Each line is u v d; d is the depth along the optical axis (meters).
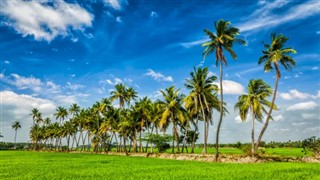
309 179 23.89
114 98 86.94
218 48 51.06
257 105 60.38
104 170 33.06
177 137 73.31
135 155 78.12
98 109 107.94
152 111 81.81
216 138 50.81
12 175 28.72
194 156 55.19
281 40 51.78
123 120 93.12
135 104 88.81
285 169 32.16
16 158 61.59
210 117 66.56
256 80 62.78
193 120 76.56
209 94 61.25
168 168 35.16
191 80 60.94
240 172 29.50
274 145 140.00
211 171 30.91
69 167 37.59
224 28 51.22
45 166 39.34
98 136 112.50
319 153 55.81
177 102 71.31
